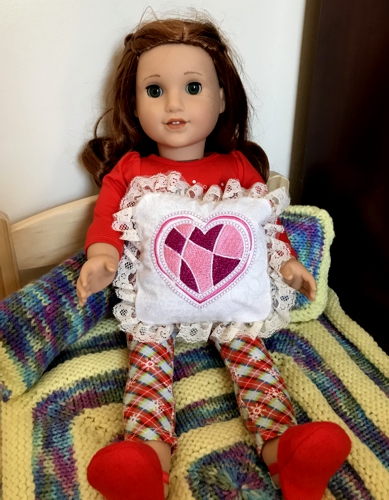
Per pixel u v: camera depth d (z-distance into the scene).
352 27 0.77
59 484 0.57
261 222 0.71
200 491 0.56
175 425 0.66
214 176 0.78
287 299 0.75
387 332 0.84
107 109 0.82
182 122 0.72
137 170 0.77
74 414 0.66
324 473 0.51
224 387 0.71
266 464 0.60
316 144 0.92
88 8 0.73
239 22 0.84
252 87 0.92
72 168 0.85
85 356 0.74
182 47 0.70
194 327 0.72
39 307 0.67
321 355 0.77
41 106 0.77
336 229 0.92
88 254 0.68
